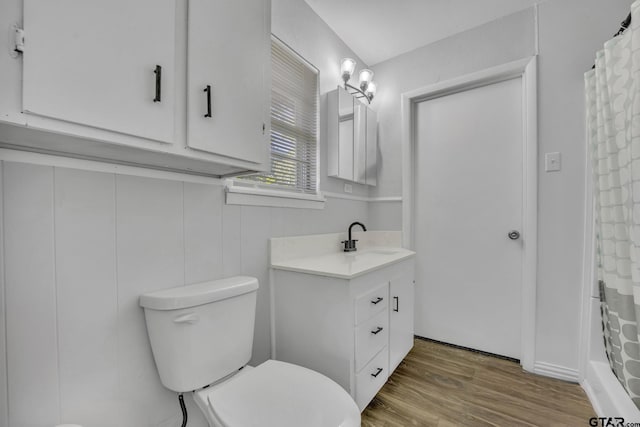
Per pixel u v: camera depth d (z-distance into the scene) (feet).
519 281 6.23
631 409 3.72
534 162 5.69
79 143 2.30
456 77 6.75
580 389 5.12
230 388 3.02
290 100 5.61
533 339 5.73
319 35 6.22
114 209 3.01
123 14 2.26
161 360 3.12
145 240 3.26
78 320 2.75
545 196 5.62
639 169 3.32
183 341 3.06
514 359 6.26
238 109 3.27
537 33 5.73
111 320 2.98
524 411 4.55
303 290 4.46
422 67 7.26
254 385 3.08
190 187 3.73
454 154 7.07
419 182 7.55
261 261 4.75
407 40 7.03
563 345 5.47
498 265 6.48
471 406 4.68
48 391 2.57
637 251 3.35
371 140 7.59
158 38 2.50
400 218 7.59
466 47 6.63
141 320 3.22
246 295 3.70
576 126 5.34
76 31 2.01
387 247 7.66
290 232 5.35
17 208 2.40
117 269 3.03
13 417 2.38
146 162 3.12
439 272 7.24
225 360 3.42
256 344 4.64
